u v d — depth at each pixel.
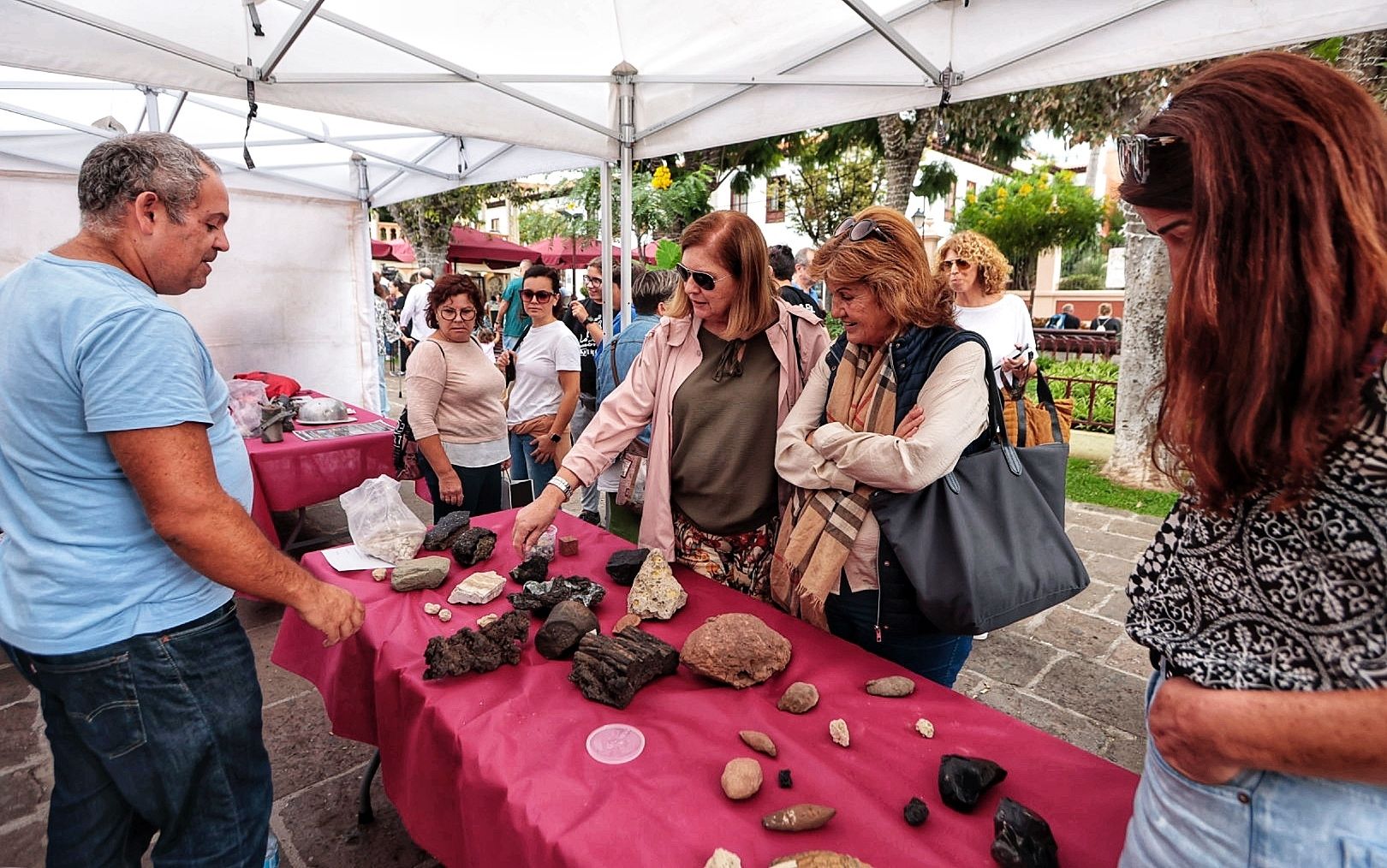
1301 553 0.60
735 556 1.95
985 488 1.53
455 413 3.20
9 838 2.03
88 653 1.23
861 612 1.66
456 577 1.89
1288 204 0.54
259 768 1.51
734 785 1.05
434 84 3.32
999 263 3.19
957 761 1.08
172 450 1.16
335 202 5.87
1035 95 7.40
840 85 3.04
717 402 1.88
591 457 1.99
